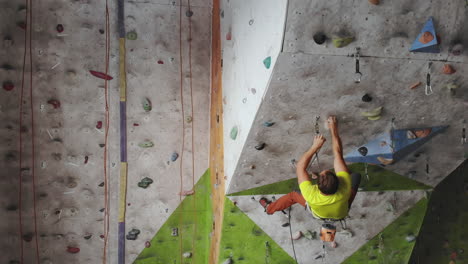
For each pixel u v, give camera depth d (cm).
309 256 423
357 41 254
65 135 430
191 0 440
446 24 255
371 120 318
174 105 452
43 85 418
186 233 474
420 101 305
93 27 421
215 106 425
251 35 297
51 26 412
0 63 402
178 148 459
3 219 425
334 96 291
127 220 458
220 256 414
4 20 399
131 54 434
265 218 394
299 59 258
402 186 390
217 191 416
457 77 285
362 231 411
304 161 300
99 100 432
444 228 470
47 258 446
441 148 354
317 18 241
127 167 449
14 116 415
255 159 343
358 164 361
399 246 427
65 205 442
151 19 434
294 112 301
